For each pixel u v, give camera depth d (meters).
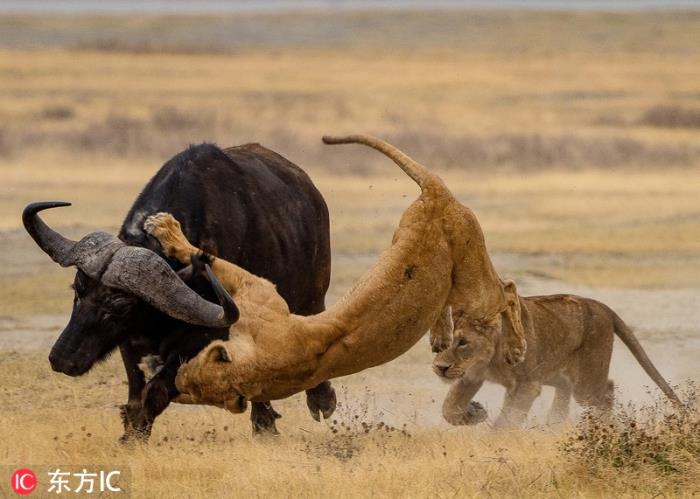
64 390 30.34
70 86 154.38
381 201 75.75
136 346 23.28
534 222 66.12
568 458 21.34
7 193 75.38
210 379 19.62
